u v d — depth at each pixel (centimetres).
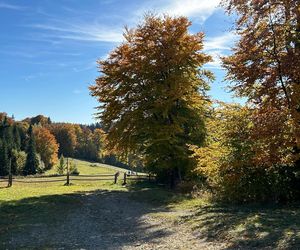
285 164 1605
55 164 11219
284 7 1510
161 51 2658
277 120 1450
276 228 1101
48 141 10944
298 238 970
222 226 1220
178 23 2680
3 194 2191
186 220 1422
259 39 1521
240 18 1596
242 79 1608
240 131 1703
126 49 2811
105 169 9988
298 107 1502
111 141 2858
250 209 1552
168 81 2625
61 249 1048
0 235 1220
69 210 1748
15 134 9794
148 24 2702
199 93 2870
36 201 1912
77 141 13525
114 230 1342
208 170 1852
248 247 964
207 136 2767
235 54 1641
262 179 1695
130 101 2738
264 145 1584
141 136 2781
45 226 1380
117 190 2656
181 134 2817
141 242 1131
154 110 2580
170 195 2294
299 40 1524
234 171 1714
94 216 1641
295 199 1667
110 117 2838
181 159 2702
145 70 2652
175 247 1038
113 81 2792
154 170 3194
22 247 1067
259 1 1506
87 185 3391
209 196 2020
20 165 8412
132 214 1691
